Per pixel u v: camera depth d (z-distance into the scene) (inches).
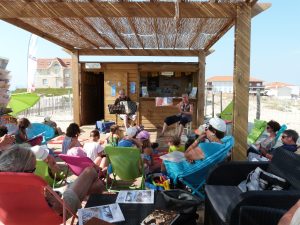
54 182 183.9
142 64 476.1
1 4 194.2
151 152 221.3
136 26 278.5
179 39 356.8
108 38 355.3
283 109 987.9
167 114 484.7
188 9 191.5
